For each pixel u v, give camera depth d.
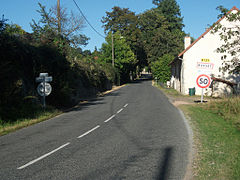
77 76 21.28
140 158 5.12
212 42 23.89
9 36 11.66
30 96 11.76
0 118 9.53
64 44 17.67
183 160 4.92
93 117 11.20
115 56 48.59
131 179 4.04
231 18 13.86
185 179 3.97
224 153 5.09
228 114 10.42
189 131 7.70
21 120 10.36
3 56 11.34
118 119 10.40
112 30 61.06
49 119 11.21
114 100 19.44
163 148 5.85
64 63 16.16
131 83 56.34
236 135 6.77
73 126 9.10
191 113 11.57
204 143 6.06
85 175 4.24
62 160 5.10
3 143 6.75
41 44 15.73
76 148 6.02
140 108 14.00
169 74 42.81
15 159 5.23
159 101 17.81
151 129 8.16
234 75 23.14
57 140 6.93
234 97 12.84
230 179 3.79
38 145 6.40
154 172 4.32
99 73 30.33
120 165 4.72
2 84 10.51
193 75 24.38
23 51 12.87
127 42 58.41
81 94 22.19
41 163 4.93
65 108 15.64
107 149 5.86
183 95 23.69
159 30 63.16
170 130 7.94
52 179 4.09
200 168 4.36
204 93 23.84
